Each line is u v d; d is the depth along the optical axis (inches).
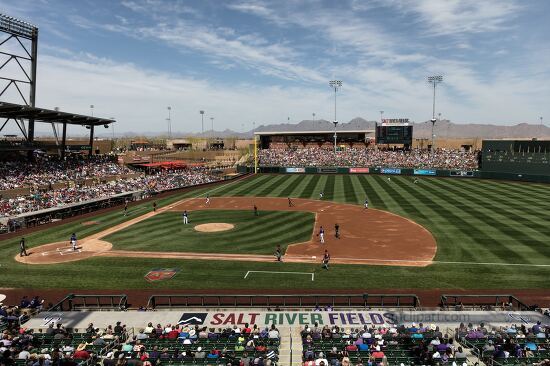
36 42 2583.7
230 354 649.6
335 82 4124.0
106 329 797.9
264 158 4463.6
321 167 3870.6
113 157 3531.0
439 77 3870.6
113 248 1398.9
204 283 1081.4
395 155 4168.3
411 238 1483.8
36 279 1120.2
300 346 724.0
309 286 1055.0
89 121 3053.6
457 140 5270.7
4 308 884.0
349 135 4995.1
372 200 2314.2
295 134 5098.4
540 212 1845.5
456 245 1379.2
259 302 964.6
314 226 1704.0
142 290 1042.7
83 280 1111.6
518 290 1013.8
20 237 1566.2
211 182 3314.5
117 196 2329.0
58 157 3088.1
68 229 1690.5
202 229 1660.9
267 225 1728.6
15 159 2760.8
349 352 660.1
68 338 724.7
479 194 2415.1
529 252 1280.8
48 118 2706.7
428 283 1066.1
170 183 3002.0
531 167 3014.3
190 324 824.9
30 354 624.4
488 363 631.2
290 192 2706.7
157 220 1847.9
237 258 1282.0
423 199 2282.2
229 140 6614.2
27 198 2081.7
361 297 987.3
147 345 703.1
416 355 653.9
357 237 1520.7
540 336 709.3
